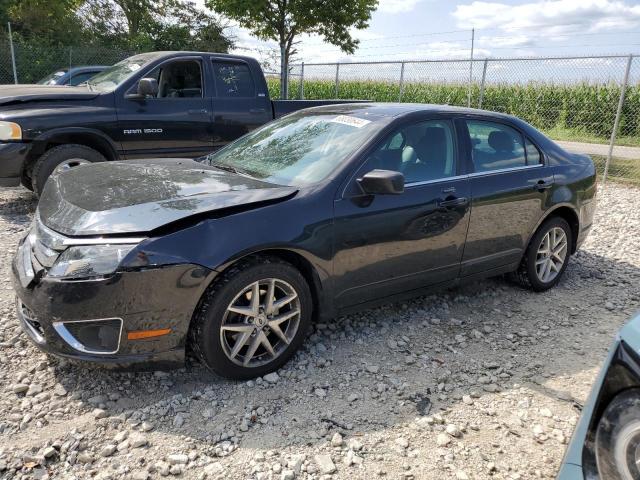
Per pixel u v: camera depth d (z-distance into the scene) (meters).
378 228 3.38
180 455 2.48
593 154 13.73
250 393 2.99
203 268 2.76
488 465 2.49
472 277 4.11
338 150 3.50
